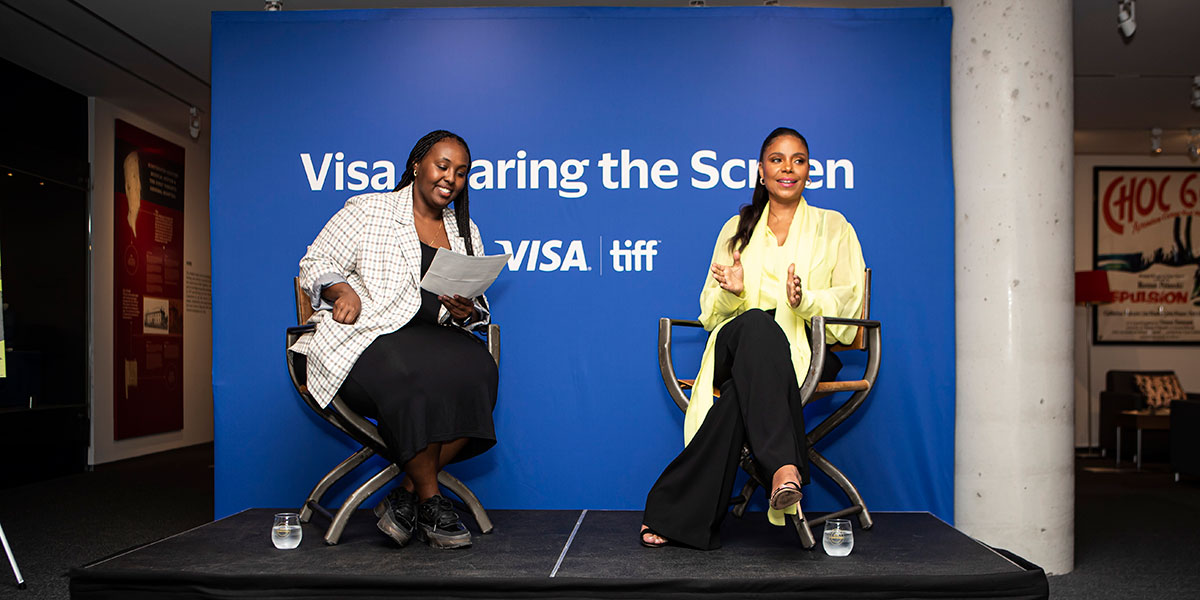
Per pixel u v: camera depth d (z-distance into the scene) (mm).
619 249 3254
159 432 7164
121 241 6605
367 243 2586
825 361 2797
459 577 2131
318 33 3283
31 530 3930
